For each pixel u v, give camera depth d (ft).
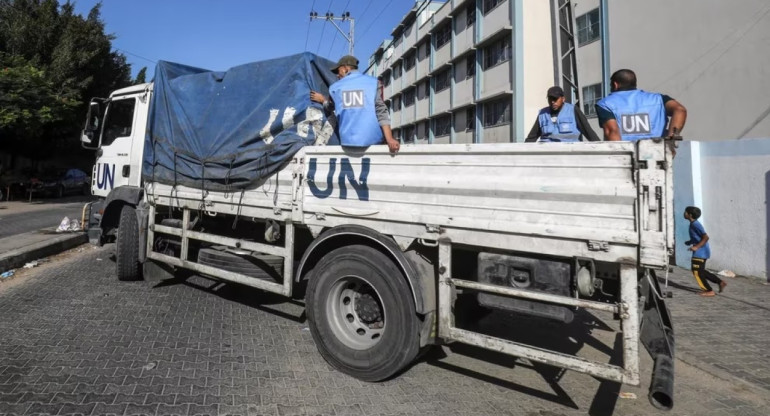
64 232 33.32
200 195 17.04
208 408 10.22
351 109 12.59
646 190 8.73
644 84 53.26
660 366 9.49
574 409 11.04
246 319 16.56
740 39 44.06
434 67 104.53
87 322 15.33
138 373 11.75
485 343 10.54
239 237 16.89
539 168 9.79
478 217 10.55
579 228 9.34
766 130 42.19
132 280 20.99
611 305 9.10
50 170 80.02
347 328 12.60
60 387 10.77
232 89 16.55
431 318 11.25
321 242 12.84
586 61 61.36
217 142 16.38
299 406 10.54
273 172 14.52
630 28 54.90
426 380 12.30
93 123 23.70
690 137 48.52
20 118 55.52
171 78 19.77
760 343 16.11
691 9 48.16
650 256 8.66
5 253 23.41
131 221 20.16
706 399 11.93
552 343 15.28
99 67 72.95
